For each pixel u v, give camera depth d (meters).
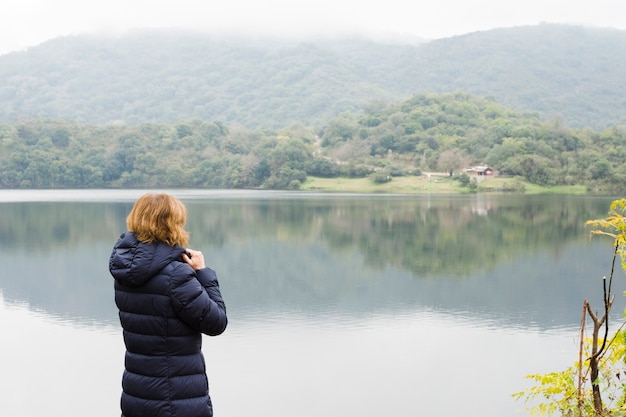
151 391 3.53
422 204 79.19
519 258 37.38
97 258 35.94
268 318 21.83
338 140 149.12
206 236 47.28
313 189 122.69
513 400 13.77
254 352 17.45
